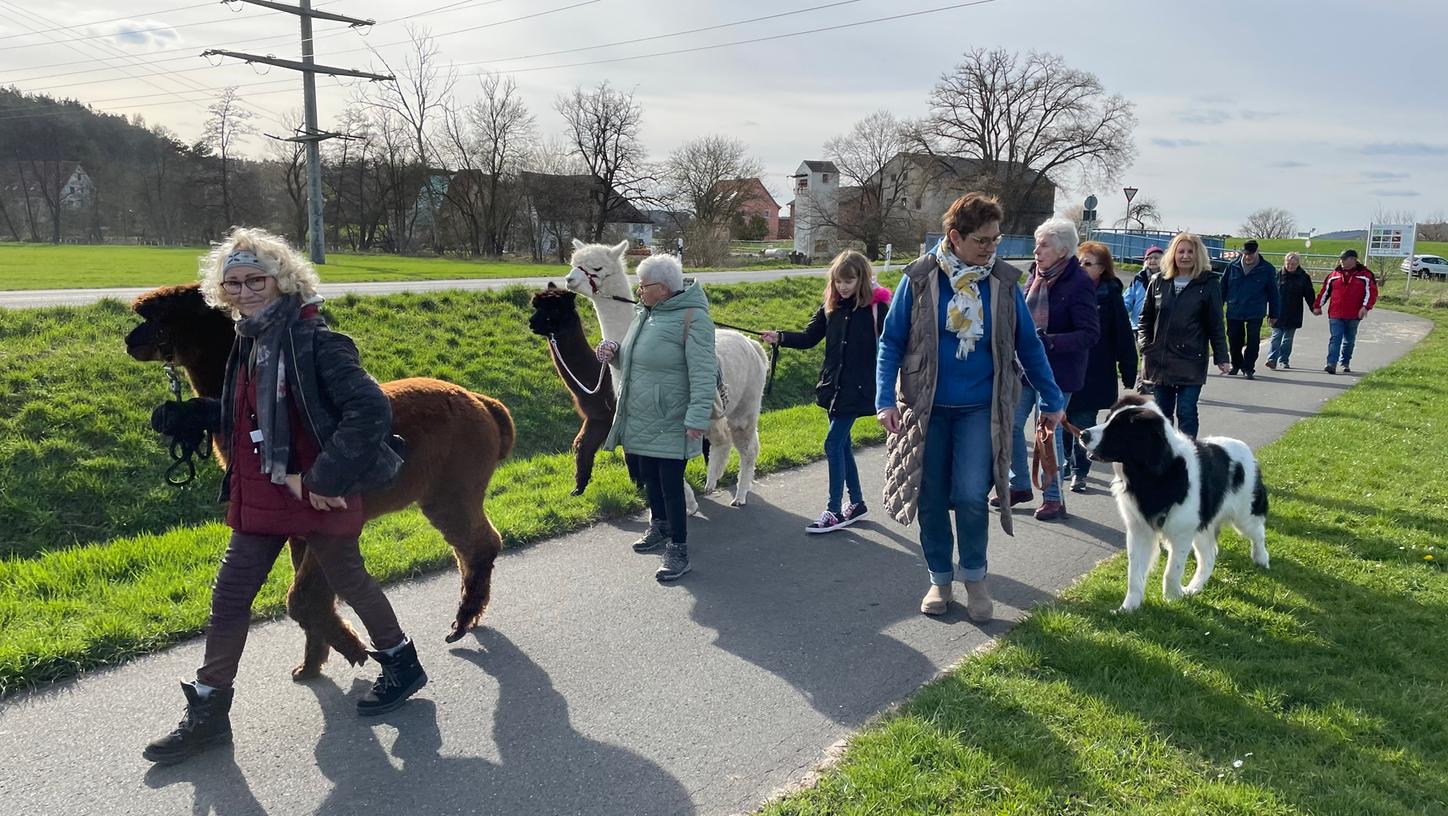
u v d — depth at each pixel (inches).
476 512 168.7
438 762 129.5
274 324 125.4
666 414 199.3
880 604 190.5
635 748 133.0
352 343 131.9
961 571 180.2
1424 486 274.8
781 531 242.5
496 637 172.2
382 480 130.8
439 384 166.4
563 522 240.8
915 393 171.5
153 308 138.5
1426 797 117.6
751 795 120.8
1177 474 181.0
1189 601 187.2
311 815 117.0
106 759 129.5
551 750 132.5
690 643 169.8
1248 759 125.3
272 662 161.9
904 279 173.6
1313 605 184.1
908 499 171.3
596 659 162.9
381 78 1275.8
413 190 2297.0
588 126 2272.4
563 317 238.8
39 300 511.5
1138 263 1764.3
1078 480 289.0
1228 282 538.0
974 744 128.7
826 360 237.0
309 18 1222.3
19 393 329.7
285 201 2429.9
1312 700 143.3
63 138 2406.5
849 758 127.2
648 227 2706.7
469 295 555.8
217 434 136.9
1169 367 263.9
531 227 2365.9
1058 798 116.0
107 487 297.9
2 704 144.6
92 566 205.2
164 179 2391.7
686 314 198.5
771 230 3998.5
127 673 156.6
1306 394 473.4
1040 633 168.9
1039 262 241.0
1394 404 430.0
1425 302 1205.1
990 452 172.9
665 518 221.1
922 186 2303.2
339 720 141.8
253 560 131.5
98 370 356.8
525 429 415.8
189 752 129.0
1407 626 172.9
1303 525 237.6
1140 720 135.1
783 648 167.8
